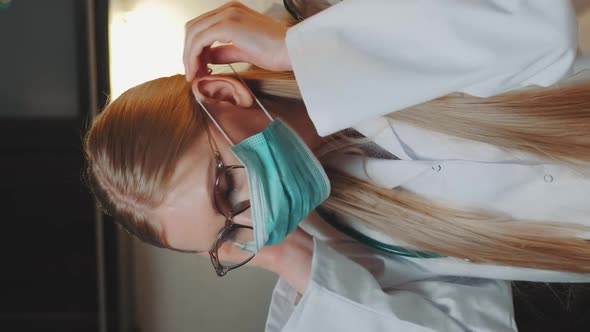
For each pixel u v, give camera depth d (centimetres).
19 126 142
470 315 87
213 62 77
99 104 143
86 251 151
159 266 170
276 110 80
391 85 60
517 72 60
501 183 82
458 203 86
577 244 85
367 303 85
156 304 171
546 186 82
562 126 78
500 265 88
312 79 62
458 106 78
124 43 143
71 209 148
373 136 83
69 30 139
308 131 82
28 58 139
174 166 75
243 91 76
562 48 58
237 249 89
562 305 102
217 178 75
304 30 64
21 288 152
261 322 173
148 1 143
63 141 144
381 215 89
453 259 92
